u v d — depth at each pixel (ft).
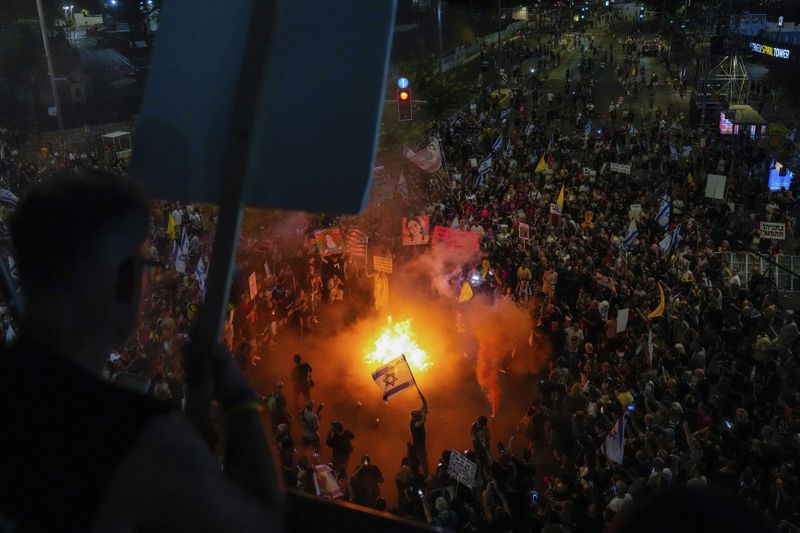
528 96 216.95
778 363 60.13
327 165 4.95
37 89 184.96
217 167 5.14
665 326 66.08
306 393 60.03
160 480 3.49
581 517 39.19
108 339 4.14
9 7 207.92
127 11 235.81
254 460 4.36
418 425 51.65
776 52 196.34
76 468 3.47
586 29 406.21
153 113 5.30
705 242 87.20
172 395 51.65
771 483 42.86
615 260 79.20
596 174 124.26
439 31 158.81
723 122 151.33
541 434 53.16
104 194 4.12
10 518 3.54
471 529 39.04
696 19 258.57
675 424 48.34
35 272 3.96
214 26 5.42
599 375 55.98
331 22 5.13
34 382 3.68
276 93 5.09
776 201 108.37
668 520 3.15
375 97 4.99
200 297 64.59
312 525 5.60
